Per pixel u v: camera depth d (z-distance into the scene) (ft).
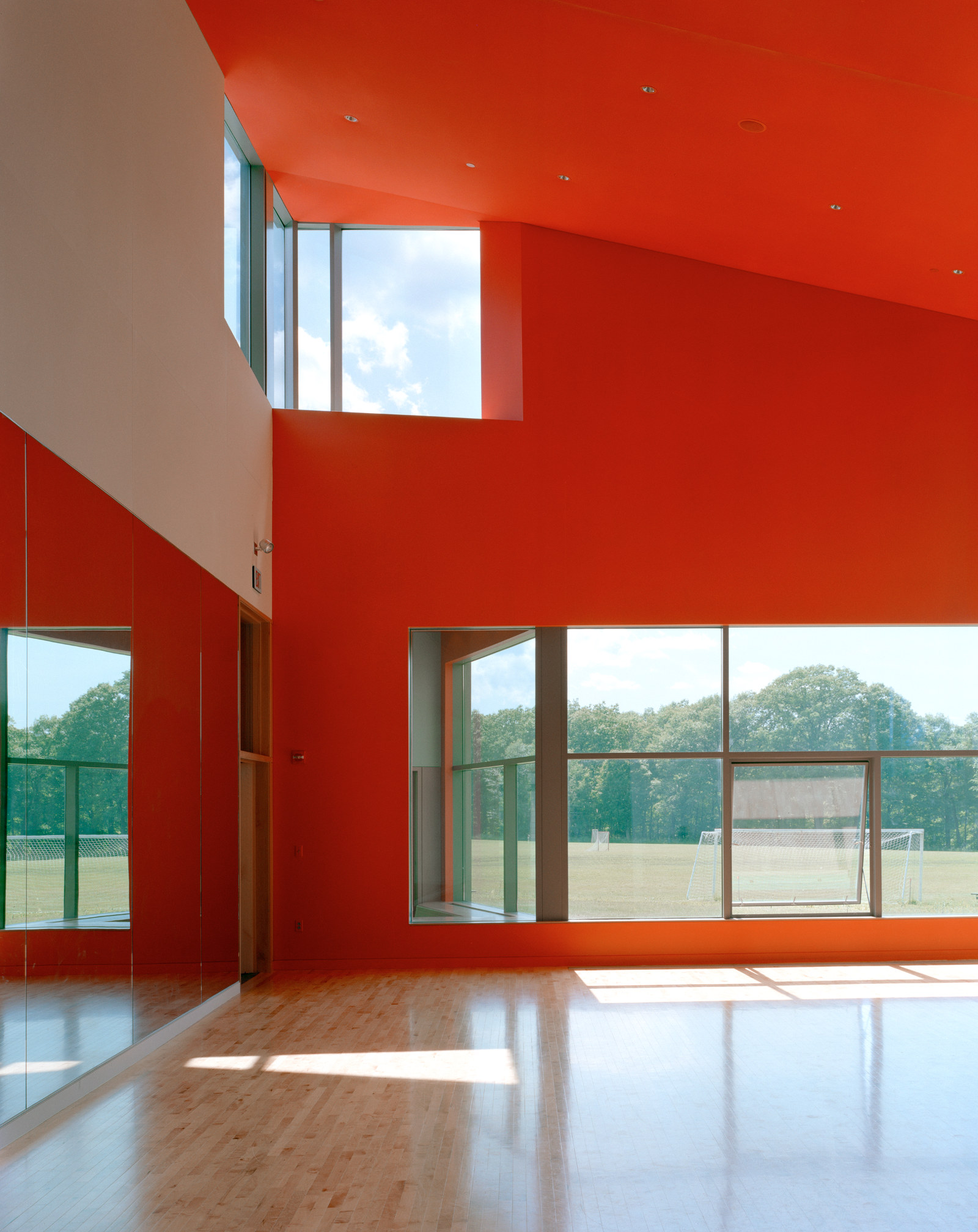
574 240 36.42
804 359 36.29
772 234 33.55
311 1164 15.76
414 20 25.81
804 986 30.01
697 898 34.50
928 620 35.63
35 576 16.55
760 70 25.64
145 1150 16.34
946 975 31.53
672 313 36.32
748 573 35.47
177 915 24.00
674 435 35.88
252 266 34.32
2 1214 13.98
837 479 35.94
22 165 16.05
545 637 35.14
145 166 22.03
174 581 23.85
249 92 29.86
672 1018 25.82
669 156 30.14
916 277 34.65
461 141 31.32
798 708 35.29
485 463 35.60
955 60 24.06
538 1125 17.58
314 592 34.96
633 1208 14.12
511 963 33.81
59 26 17.53
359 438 35.50
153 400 22.49
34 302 16.46
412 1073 20.79
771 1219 13.79
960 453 36.22
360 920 33.88
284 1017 26.09
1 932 15.49
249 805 33.60
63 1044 18.01
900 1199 14.47
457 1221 13.66
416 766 34.83
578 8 24.32
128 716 20.83
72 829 18.06
